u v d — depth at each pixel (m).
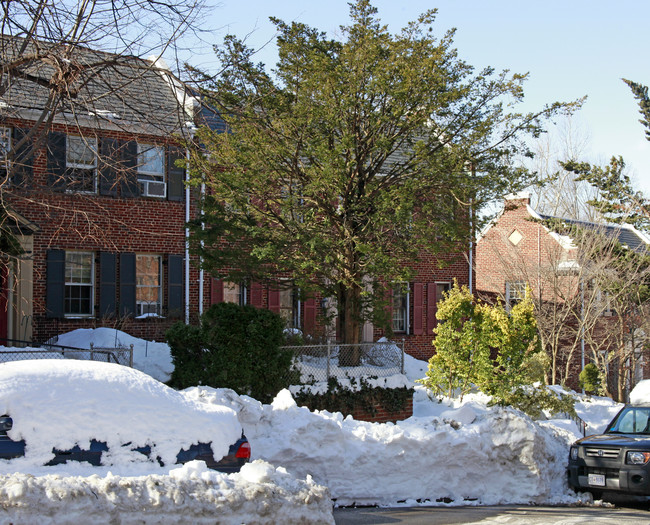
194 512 6.80
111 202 19.78
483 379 16.69
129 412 7.60
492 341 16.81
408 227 14.97
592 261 25.02
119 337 17.52
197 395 10.28
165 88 16.12
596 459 11.54
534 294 26.03
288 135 15.01
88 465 7.25
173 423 7.81
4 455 6.95
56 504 6.21
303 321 22.33
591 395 25.56
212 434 8.00
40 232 18.12
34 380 7.36
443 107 15.20
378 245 15.14
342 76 14.48
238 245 15.59
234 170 15.18
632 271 25.70
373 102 15.41
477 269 31.34
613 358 27.09
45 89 14.01
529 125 15.67
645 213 32.53
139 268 20.61
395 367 17.00
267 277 16.42
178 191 20.89
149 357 16.44
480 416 12.40
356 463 10.69
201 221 15.45
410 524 8.84
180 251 20.95
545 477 11.81
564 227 27.05
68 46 10.52
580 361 28.66
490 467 11.62
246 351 13.49
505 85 15.69
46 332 18.83
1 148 11.34
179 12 10.76
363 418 15.62
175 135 13.05
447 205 15.44
